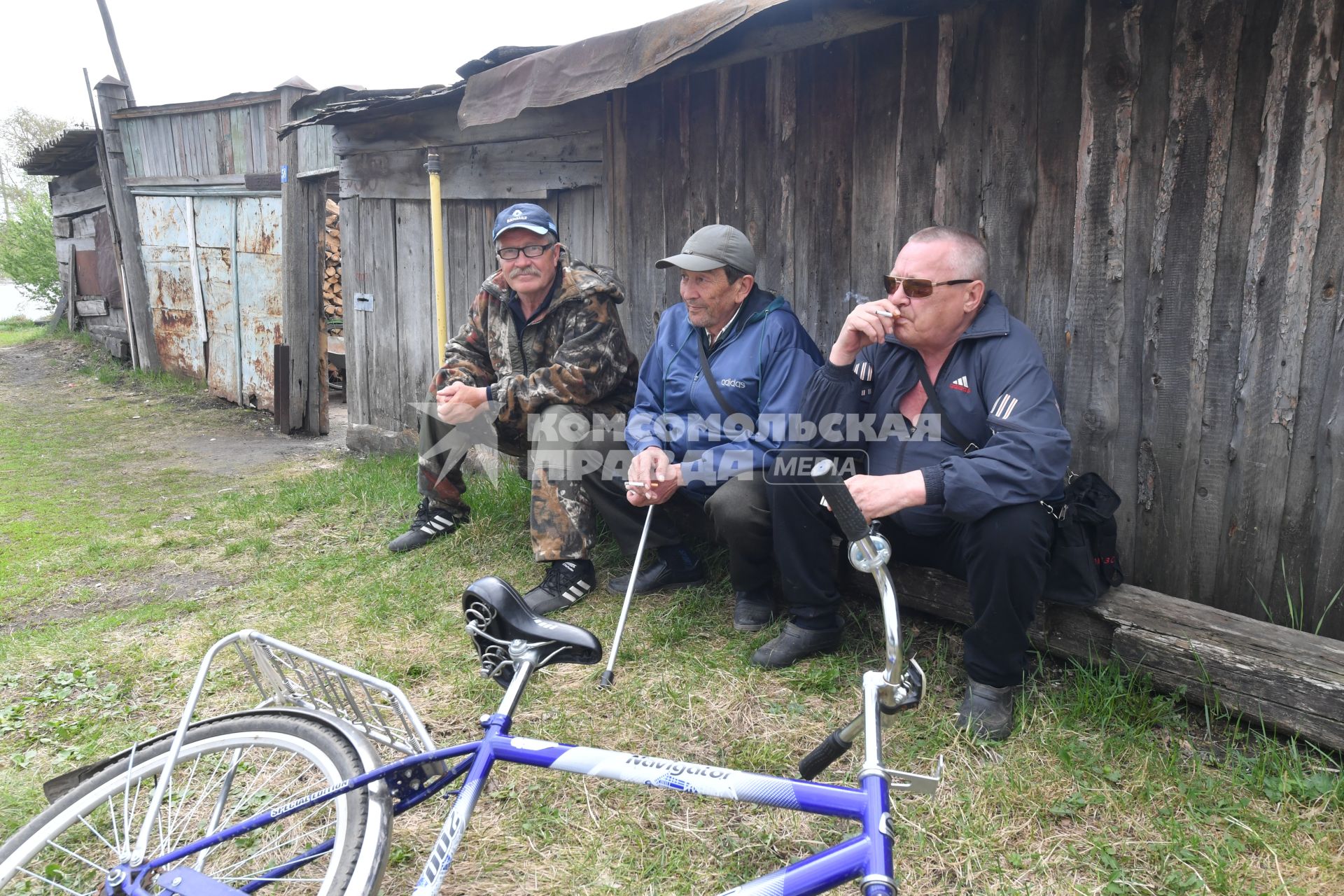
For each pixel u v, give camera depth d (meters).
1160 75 2.54
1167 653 2.42
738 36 3.48
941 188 3.08
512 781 2.31
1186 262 2.57
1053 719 2.46
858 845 1.29
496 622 1.85
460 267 5.29
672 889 1.93
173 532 4.63
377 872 1.54
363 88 6.45
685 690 2.74
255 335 8.51
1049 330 2.89
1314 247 2.33
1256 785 2.15
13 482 5.88
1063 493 2.52
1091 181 2.72
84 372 10.72
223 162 8.53
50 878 1.95
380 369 6.14
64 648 3.22
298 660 2.99
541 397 3.44
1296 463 2.44
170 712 2.76
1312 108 2.29
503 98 3.62
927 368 2.61
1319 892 1.83
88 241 12.51
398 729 2.55
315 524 4.65
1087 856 1.97
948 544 2.66
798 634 2.84
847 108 3.29
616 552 3.87
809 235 3.50
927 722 2.48
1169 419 2.67
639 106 4.07
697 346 3.22
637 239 4.21
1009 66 2.85
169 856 1.61
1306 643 2.31
